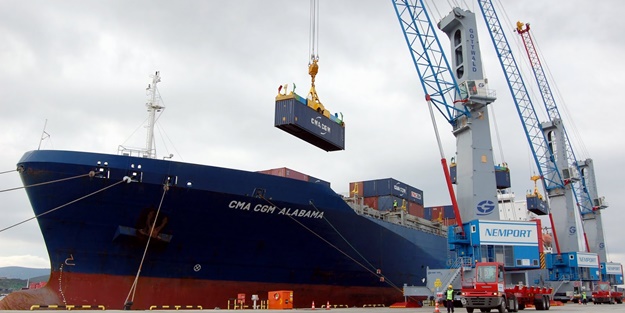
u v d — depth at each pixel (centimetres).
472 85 3388
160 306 2586
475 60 3509
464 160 3434
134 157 2469
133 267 2536
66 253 2453
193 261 2672
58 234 2434
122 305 2502
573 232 5388
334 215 3077
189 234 2622
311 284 3114
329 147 3509
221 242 2719
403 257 3762
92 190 2409
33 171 2369
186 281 2664
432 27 3672
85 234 2455
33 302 2350
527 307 2831
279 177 2838
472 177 3325
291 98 3036
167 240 2561
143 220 2503
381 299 3588
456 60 3612
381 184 4209
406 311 2556
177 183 2509
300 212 2895
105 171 2405
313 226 2992
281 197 2806
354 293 3369
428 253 4169
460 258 3244
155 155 3006
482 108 3447
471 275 2867
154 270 2580
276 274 2950
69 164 2377
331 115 3462
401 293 3734
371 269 3403
